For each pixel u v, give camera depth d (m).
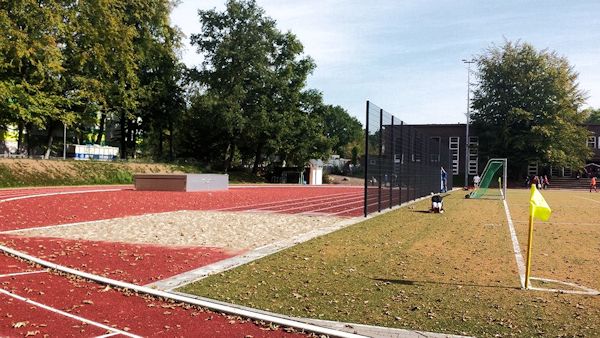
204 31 61.50
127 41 47.41
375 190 22.91
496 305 7.68
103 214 20.62
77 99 47.09
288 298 8.04
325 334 6.39
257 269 10.15
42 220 18.02
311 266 10.48
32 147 58.50
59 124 50.94
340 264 10.72
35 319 6.95
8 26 37.69
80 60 44.53
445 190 48.12
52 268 9.98
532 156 74.25
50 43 40.06
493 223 19.20
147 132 63.72
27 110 41.72
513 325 6.75
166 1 54.88
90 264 10.62
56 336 6.30
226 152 65.06
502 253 12.28
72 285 8.80
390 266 10.55
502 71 76.12
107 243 13.35
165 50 55.56
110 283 8.81
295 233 15.73
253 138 64.00
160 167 54.91
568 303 7.83
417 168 33.09
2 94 38.19
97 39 45.62
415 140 32.22
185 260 11.17
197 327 6.74
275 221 18.94
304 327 6.57
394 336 6.27
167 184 37.12
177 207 24.72
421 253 12.14
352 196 36.41
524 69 75.38
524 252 12.45
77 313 7.26
